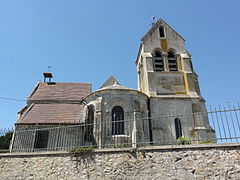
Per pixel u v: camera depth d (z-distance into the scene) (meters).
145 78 23.41
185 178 10.09
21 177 12.01
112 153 11.46
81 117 19.17
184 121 20.50
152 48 24.83
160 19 26.67
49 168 11.88
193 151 10.55
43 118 19.12
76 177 11.29
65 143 17.52
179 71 23.42
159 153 10.92
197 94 22.20
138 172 10.73
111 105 18.61
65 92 24.73
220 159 10.00
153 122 20.14
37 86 26.42
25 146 17.16
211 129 20.55
